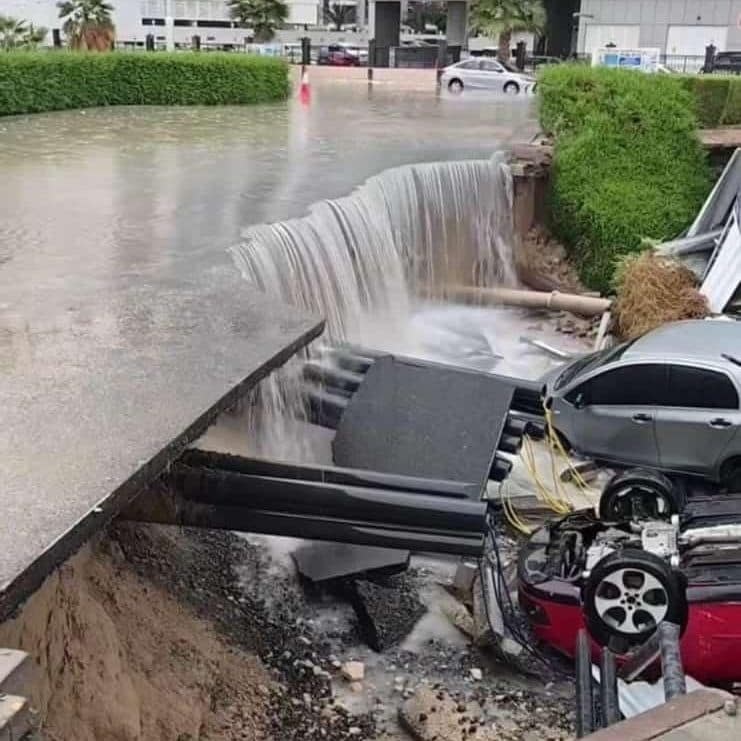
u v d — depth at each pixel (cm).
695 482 1212
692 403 1191
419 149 2091
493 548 1002
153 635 758
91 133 2166
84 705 611
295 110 2894
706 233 1953
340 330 1392
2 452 569
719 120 2523
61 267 1046
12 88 2397
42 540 475
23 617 550
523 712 820
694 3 4581
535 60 4900
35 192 1478
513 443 965
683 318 1656
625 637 832
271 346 783
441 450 906
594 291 1983
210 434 834
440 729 783
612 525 957
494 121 2702
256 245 1181
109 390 673
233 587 912
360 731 781
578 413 1242
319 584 915
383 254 1561
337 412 983
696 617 827
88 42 3347
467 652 889
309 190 1550
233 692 777
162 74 2798
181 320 852
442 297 1839
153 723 680
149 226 1262
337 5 7219
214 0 5753
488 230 1973
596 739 380
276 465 784
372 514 771
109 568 777
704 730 382
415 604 947
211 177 1652
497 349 1677
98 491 525
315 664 850
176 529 917
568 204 2044
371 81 4375
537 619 888
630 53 3114
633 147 2130
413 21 7031
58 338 792
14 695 381
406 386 984
